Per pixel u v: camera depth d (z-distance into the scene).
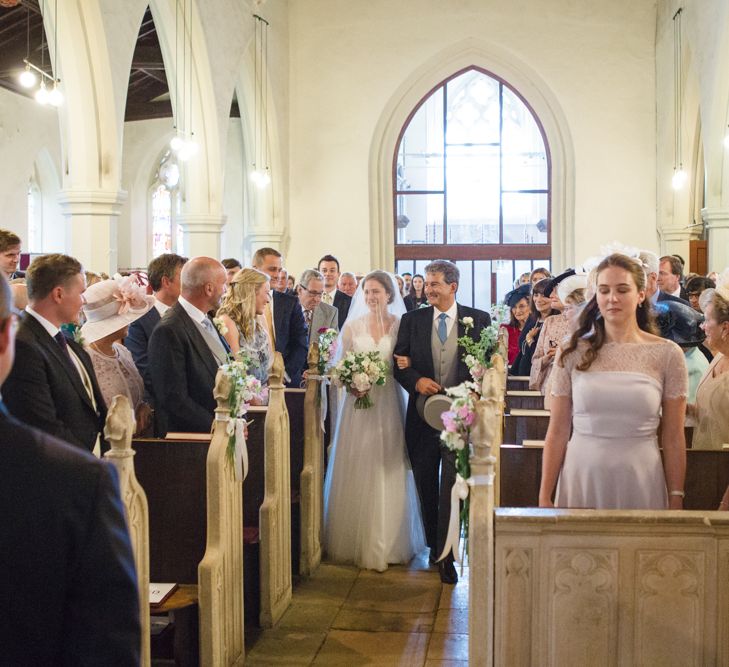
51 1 10.89
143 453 4.22
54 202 20.98
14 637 1.38
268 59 17.11
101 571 1.42
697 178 17.55
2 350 1.40
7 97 18.53
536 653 3.09
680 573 3.04
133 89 21.12
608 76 18.19
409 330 5.82
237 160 21.30
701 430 4.31
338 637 4.71
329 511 6.09
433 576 5.70
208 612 3.95
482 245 19.05
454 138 18.98
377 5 18.45
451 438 3.66
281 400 5.08
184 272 4.79
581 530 3.05
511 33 18.30
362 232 18.59
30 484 1.39
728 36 13.34
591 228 18.30
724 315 4.08
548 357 5.82
